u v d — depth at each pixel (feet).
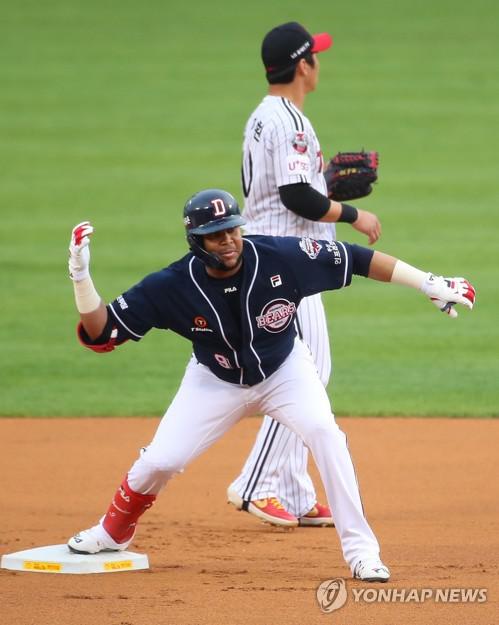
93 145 277.64
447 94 315.58
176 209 228.43
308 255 62.13
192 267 61.52
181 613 56.03
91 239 206.08
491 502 85.30
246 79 333.01
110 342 62.18
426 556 68.64
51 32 379.76
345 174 84.64
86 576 64.69
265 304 61.67
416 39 367.04
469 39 365.61
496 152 269.44
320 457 62.80
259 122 78.79
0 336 150.61
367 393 123.44
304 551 72.33
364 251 63.52
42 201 233.35
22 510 83.97
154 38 375.25
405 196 236.84
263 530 78.79
